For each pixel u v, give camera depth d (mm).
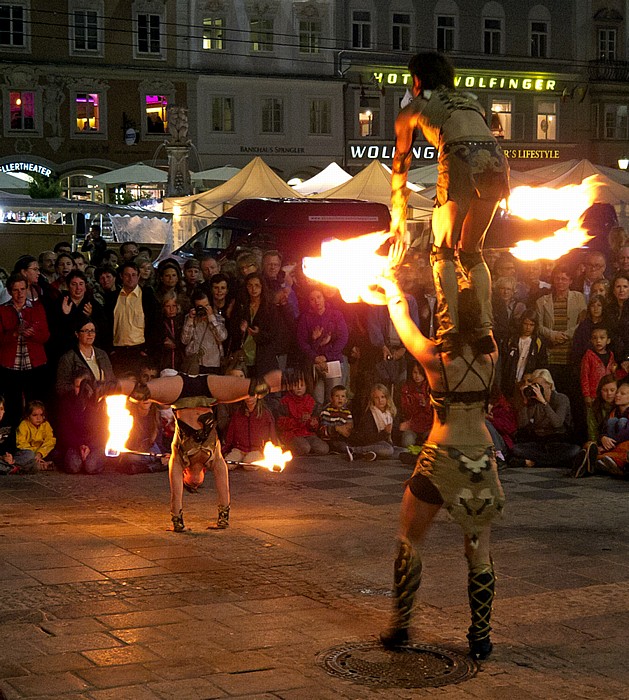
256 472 10750
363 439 11562
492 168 5137
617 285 11570
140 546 7586
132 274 11727
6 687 4723
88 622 5738
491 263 15406
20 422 10758
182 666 5055
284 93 47156
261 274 12047
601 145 52562
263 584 6633
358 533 8156
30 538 7781
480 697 4766
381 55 48344
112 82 44781
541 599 6414
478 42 50125
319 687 4832
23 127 43781
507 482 10477
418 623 5887
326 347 11961
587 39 52094
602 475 10812
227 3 45906
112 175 35000
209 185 39438
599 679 5027
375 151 48625
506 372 11953
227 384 7715
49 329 11266
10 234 19672
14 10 43219
